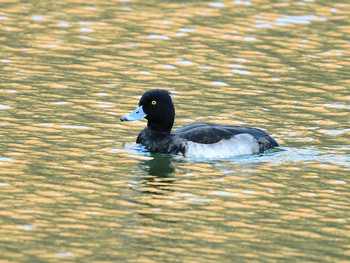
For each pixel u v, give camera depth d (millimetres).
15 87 18891
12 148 14883
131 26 24297
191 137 15141
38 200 12383
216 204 12516
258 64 21422
